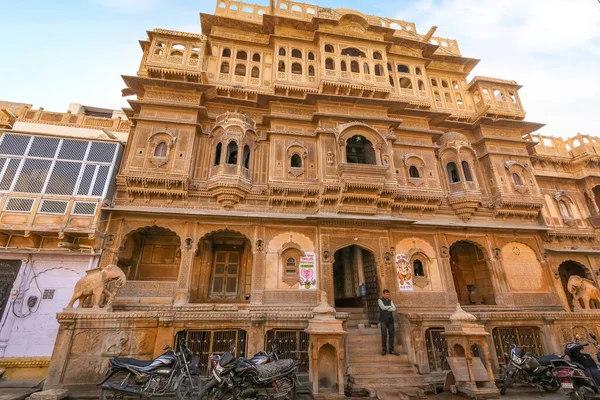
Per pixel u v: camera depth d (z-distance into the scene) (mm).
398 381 7965
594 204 15578
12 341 9133
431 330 9281
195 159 12273
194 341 8250
